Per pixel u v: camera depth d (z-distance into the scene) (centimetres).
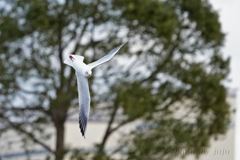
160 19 1600
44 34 1627
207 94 1789
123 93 1537
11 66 1634
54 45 1648
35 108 1680
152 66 1806
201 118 1850
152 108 1617
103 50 1712
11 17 1570
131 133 1689
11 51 1662
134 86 1603
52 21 1570
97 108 1678
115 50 492
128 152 1677
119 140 1714
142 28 1734
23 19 1595
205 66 1886
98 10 1684
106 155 1602
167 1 1833
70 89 1577
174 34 1700
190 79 1759
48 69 1641
